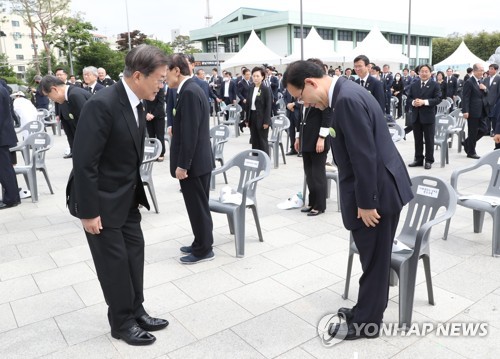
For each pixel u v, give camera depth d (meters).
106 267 2.35
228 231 4.29
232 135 11.15
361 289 2.38
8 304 3.00
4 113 5.12
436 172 6.46
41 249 3.99
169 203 5.35
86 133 2.11
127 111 2.23
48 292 3.15
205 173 3.38
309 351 2.36
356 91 2.15
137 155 2.33
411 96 6.64
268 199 5.39
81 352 2.42
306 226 4.36
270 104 6.68
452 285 3.03
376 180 2.10
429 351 2.32
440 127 6.93
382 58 16.33
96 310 2.89
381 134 2.19
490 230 4.08
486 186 5.58
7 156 5.27
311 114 4.42
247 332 2.55
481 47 48.00
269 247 3.84
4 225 4.73
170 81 3.28
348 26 39.91
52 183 6.59
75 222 4.76
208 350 2.40
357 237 2.30
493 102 7.26
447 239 3.88
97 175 2.17
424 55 47.72
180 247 3.91
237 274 3.32
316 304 2.85
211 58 39.19
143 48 2.19
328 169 5.07
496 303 2.78
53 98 5.20
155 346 2.45
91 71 7.15
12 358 2.39
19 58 62.84
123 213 2.33
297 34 38.66
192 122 3.19
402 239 2.87
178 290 3.10
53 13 32.53
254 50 17.30
